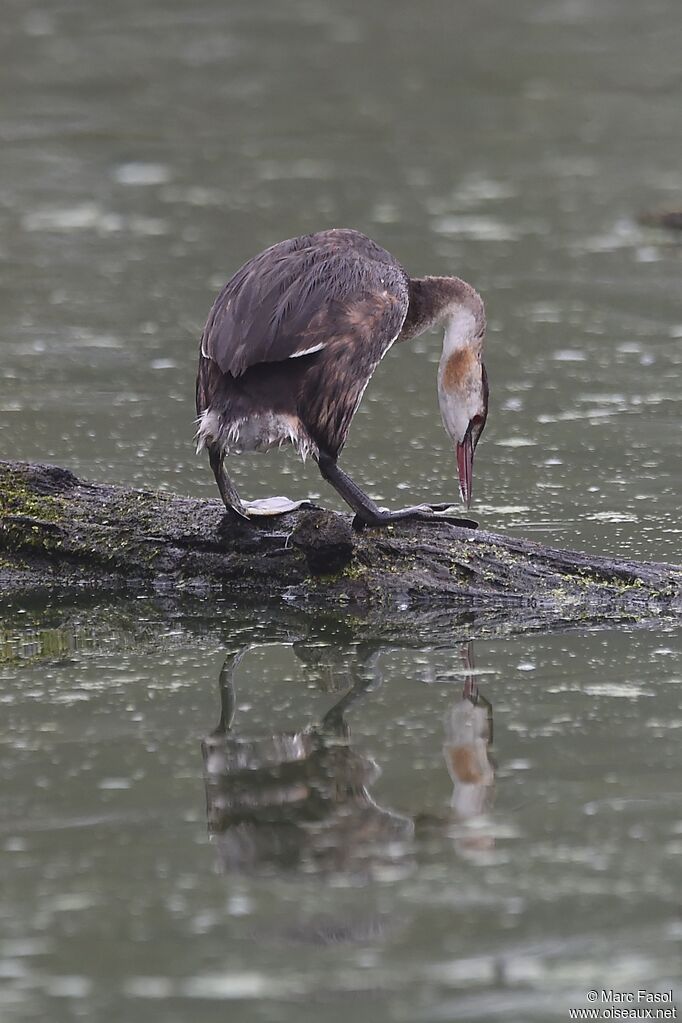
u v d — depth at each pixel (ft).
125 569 39.32
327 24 120.26
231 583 38.93
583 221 78.23
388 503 45.50
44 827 28.14
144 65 108.47
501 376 58.44
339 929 24.88
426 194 83.15
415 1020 22.62
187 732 32.30
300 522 37.93
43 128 94.73
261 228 76.84
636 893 25.79
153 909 25.53
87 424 52.75
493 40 115.34
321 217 78.48
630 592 37.99
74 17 120.57
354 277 37.40
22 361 59.36
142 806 29.01
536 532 43.11
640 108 100.22
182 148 91.71
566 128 96.02
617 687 33.91
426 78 106.83
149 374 58.23
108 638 37.65
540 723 32.30
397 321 37.78
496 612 37.76
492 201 81.92
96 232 76.64
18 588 39.60
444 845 27.50
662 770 30.01
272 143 92.99
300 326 36.29
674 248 74.13
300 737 31.94
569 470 48.67
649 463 49.19
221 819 28.35
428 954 24.25
